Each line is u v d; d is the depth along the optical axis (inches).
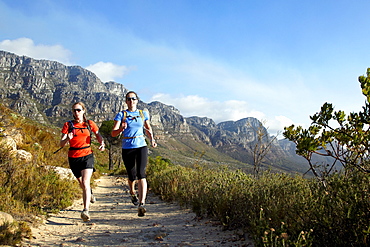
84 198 185.8
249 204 169.5
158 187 347.3
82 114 196.4
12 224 136.3
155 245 139.1
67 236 155.5
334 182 128.7
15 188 212.5
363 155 131.3
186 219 203.6
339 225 110.9
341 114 133.4
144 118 204.8
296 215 131.2
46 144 493.4
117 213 233.5
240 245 134.3
